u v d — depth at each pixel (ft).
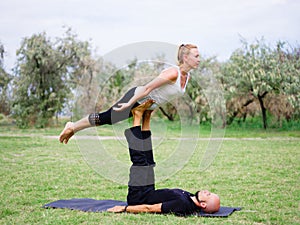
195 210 13.52
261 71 51.26
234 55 54.13
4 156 29.01
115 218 12.91
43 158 28.35
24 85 55.72
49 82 56.39
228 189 18.25
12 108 55.47
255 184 19.39
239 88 53.42
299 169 23.76
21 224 12.35
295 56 54.75
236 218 13.12
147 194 13.73
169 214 13.33
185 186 19.06
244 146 35.96
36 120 56.03
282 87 51.85
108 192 17.60
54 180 20.26
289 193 17.25
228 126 55.42
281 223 12.64
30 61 55.77
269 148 34.40
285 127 53.57
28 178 20.66
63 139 15.02
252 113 56.29
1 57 56.70
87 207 14.29
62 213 13.58
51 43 56.80
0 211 13.94
